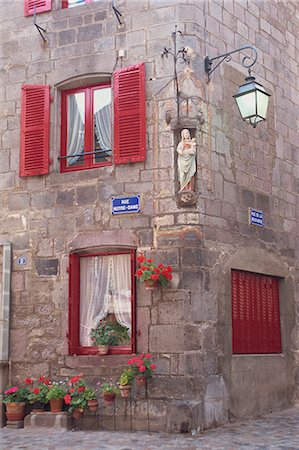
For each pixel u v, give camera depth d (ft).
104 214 36.14
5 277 37.78
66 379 35.58
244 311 37.91
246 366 36.94
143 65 36.27
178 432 31.86
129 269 35.73
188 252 33.94
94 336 35.29
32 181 38.45
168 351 33.27
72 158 38.45
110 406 33.91
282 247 41.81
